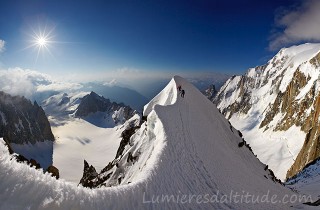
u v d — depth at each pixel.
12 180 4.18
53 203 4.53
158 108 33.41
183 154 22.73
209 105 60.31
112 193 8.89
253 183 33.22
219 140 43.72
